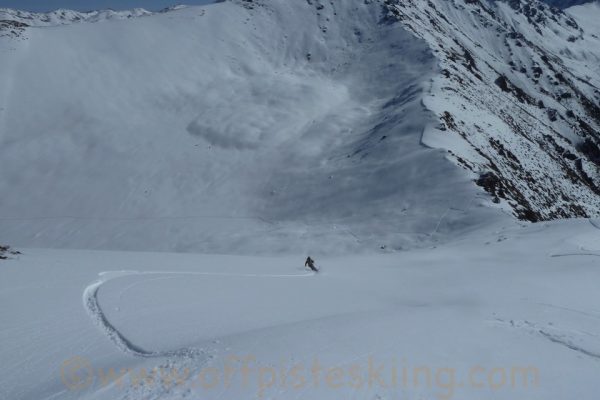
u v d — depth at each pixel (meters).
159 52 103.12
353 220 52.28
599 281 22.59
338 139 75.50
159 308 14.79
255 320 14.28
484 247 34.69
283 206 59.84
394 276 25.70
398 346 11.46
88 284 16.86
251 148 75.62
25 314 13.22
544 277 23.61
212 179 68.88
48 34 104.12
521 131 90.56
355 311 16.30
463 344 12.20
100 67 95.94
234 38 112.81
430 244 43.72
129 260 24.28
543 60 164.38
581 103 149.00
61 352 11.05
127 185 67.44
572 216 68.81
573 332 14.33
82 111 84.06
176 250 52.09
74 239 56.47
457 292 20.73
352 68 101.88
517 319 15.32
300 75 102.00
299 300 17.84
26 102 84.19
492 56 154.38
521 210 50.56
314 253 46.25
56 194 65.56
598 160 114.50
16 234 57.72
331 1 125.00
